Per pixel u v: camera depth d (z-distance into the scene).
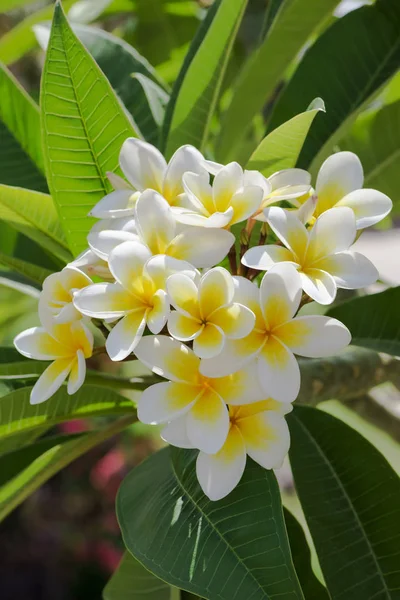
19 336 0.53
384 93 0.83
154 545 0.50
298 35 0.75
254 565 0.47
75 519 2.25
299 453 0.64
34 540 2.25
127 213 0.52
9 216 0.65
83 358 0.51
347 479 0.62
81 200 0.61
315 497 0.62
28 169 0.77
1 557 2.24
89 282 0.51
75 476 2.25
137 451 2.18
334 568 0.60
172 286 0.47
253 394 0.47
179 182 0.54
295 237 0.49
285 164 0.57
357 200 0.52
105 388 0.63
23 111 0.76
